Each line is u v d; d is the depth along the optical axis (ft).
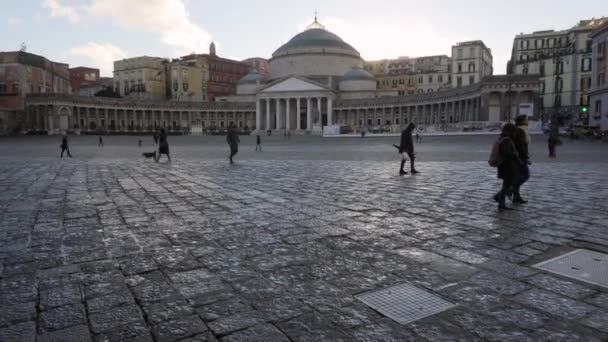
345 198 33.40
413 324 12.12
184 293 14.46
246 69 442.50
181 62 371.56
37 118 264.11
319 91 320.91
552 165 59.52
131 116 322.55
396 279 15.57
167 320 12.48
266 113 336.29
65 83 323.57
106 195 35.81
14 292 14.62
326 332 11.69
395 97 312.50
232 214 27.40
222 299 13.93
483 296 13.94
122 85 381.19
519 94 215.31
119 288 14.93
